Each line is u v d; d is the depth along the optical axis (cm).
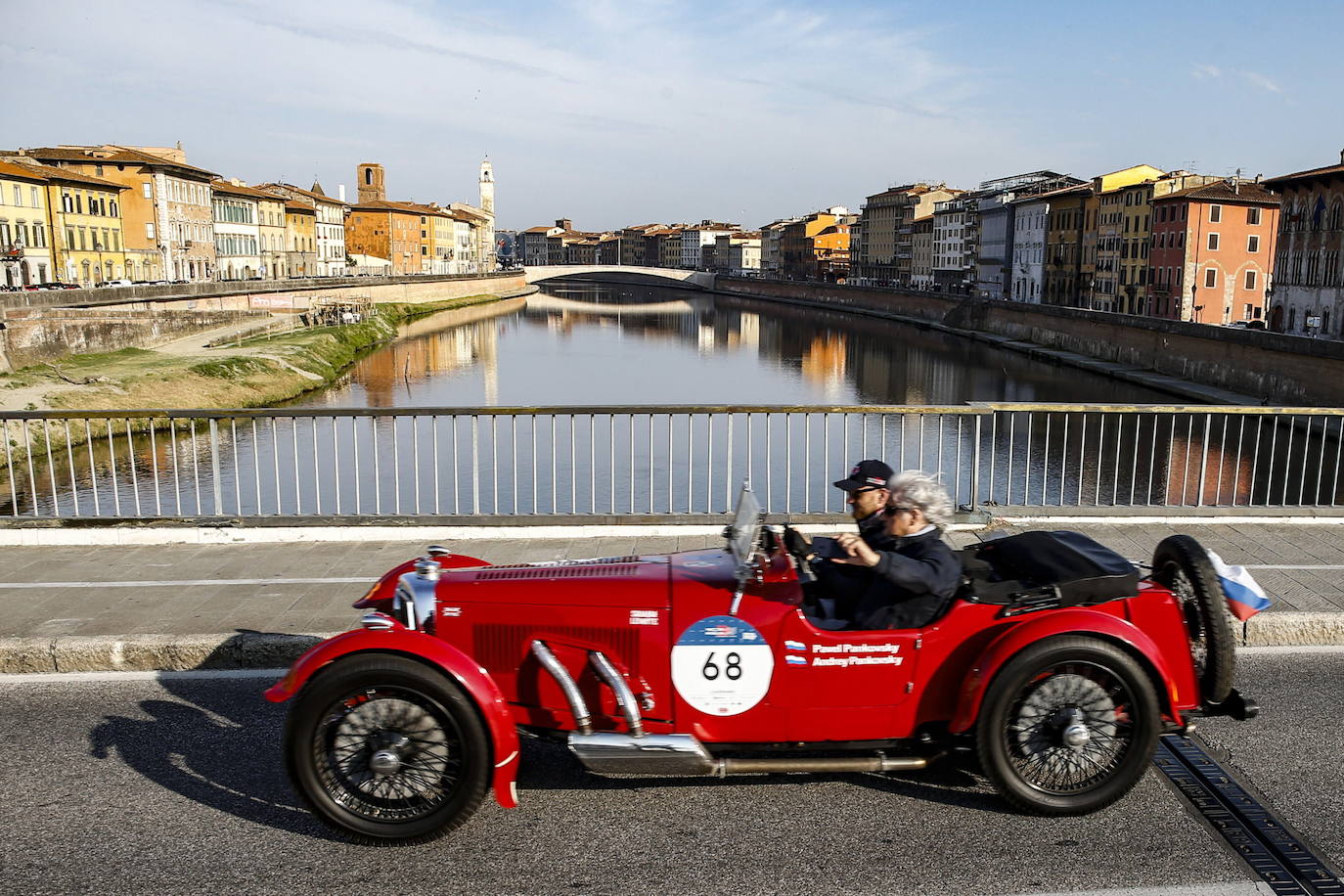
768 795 511
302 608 736
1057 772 488
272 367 5881
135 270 8950
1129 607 502
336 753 466
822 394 6194
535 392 6141
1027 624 480
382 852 457
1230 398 5372
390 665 456
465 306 14162
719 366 7706
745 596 488
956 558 507
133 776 525
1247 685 637
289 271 12800
